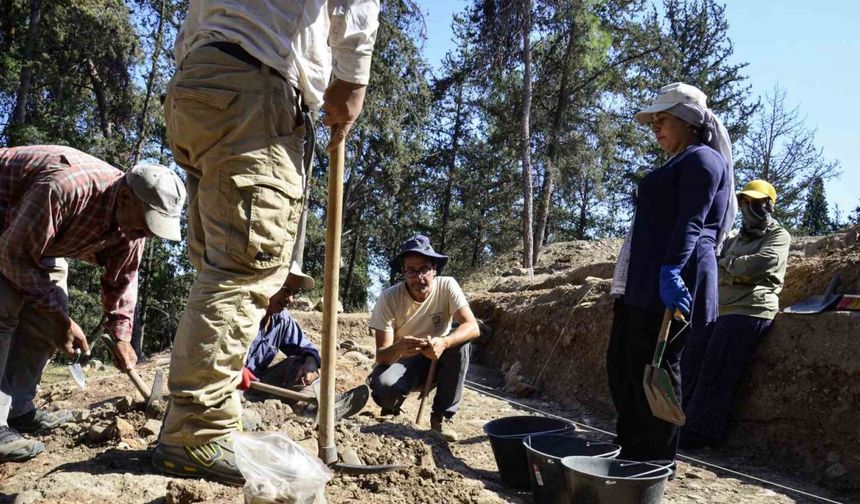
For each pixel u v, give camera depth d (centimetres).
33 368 433
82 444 394
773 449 530
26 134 2272
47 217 360
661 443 400
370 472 338
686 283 392
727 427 565
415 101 2761
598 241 1573
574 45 2747
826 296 578
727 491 447
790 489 456
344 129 292
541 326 843
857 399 492
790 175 3331
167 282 2980
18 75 2394
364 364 744
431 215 3853
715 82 3572
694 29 3612
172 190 380
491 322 976
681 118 410
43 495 280
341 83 284
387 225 3684
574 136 2825
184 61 286
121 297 440
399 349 467
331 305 309
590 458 354
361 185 3519
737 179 3488
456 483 350
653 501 328
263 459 263
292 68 289
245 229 280
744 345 558
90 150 2431
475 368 914
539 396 773
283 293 457
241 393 476
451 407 500
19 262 362
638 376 407
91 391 596
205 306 284
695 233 381
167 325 2930
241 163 279
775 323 566
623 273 433
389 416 503
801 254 805
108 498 283
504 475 407
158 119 2530
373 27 284
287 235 296
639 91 2986
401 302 501
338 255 308
